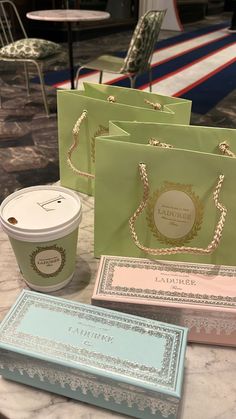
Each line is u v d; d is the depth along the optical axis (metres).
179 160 0.66
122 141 0.67
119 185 0.70
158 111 0.80
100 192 0.71
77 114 0.88
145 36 2.47
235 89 3.74
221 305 0.57
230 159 0.63
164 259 0.74
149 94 0.92
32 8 5.50
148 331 0.54
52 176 2.16
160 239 0.73
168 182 0.68
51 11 3.16
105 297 0.58
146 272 0.63
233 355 0.59
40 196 0.70
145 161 0.67
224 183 0.65
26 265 0.64
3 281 0.71
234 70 4.38
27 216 0.64
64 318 0.55
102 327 0.54
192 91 3.65
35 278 0.66
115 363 0.50
